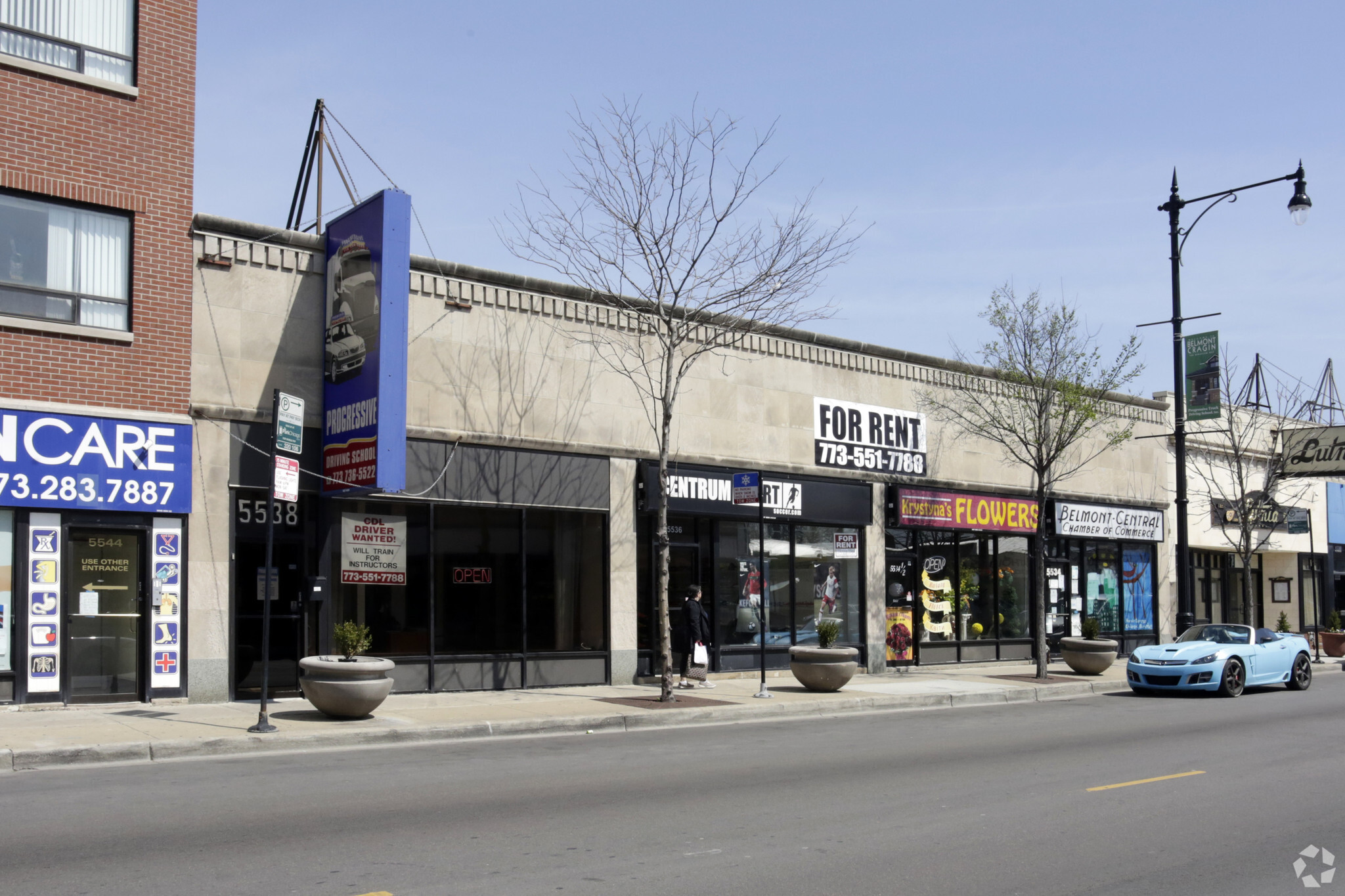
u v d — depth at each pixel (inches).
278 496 548.1
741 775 449.4
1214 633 888.3
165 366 624.7
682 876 285.6
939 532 1032.8
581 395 790.5
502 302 754.2
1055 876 294.2
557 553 776.3
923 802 390.6
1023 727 633.6
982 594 1071.6
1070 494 1157.7
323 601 665.0
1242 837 343.6
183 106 648.4
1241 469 1234.6
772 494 890.7
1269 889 285.1
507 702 672.4
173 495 619.8
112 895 259.4
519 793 401.4
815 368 940.0
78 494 591.2
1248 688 922.7
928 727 629.9
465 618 728.3
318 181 765.9
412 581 706.8
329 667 557.0
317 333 679.7
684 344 851.4
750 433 886.4
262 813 358.0
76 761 457.4
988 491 1069.8
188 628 620.7
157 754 476.1
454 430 722.8
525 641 749.3
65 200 604.4
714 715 659.4
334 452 661.3
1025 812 375.6
